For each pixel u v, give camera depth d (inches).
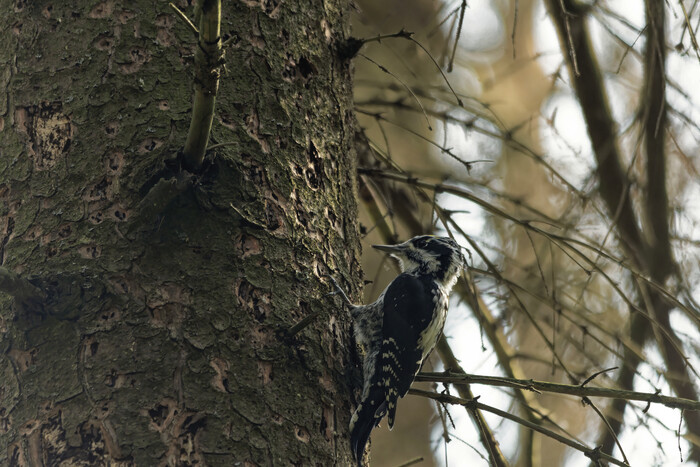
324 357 311.4
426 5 643.5
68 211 294.0
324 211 332.2
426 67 674.8
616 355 415.8
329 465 293.6
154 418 269.3
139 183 292.7
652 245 452.8
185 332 281.3
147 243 288.5
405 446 759.7
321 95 345.7
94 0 316.5
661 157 446.6
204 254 292.4
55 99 307.7
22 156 305.6
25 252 291.7
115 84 306.3
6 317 292.7
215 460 267.4
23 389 277.9
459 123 465.7
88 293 282.7
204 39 240.5
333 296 325.4
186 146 275.4
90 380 273.1
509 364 449.4
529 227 419.5
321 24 355.3
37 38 316.5
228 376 281.1
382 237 475.5
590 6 444.8
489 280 485.7
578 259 488.1
